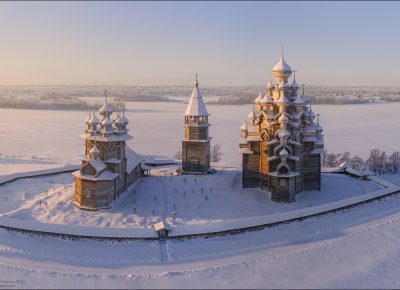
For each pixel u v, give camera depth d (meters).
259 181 68.44
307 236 52.50
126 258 46.94
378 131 166.25
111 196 60.84
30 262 45.88
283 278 43.06
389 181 81.50
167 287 41.22
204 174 75.81
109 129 62.41
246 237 51.78
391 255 48.78
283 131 63.25
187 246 49.50
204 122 76.69
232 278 43.00
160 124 198.12
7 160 113.44
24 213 58.03
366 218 57.75
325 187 71.12
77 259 46.72
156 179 73.06
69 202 62.06
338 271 44.78
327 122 198.12
